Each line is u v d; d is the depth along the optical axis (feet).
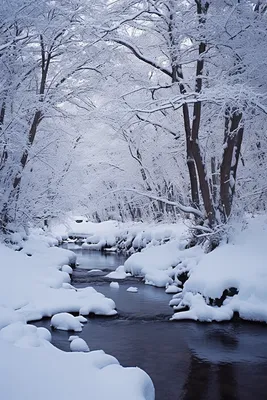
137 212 109.09
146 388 15.74
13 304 34.94
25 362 16.42
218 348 28.35
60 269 56.80
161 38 56.95
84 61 63.52
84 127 73.61
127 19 50.60
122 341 29.78
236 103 42.88
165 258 57.21
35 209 65.72
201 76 47.83
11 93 57.47
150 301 43.21
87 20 55.26
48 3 55.26
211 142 64.18
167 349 28.17
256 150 64.34
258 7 48.96
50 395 13.71
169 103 47.26
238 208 50.14
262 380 23.03
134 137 78.43
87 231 128.06
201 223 53.57
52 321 32.53
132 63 66.59
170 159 81.66
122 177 94.73
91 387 14.58
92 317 36.42
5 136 53.62
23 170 60.90
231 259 41.11
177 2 50.70
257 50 45.50
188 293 39.96
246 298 36.55
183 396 20.95
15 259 46.29
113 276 58.29
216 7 49.29
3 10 50.78
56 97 63.21
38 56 63.05
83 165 94.27
